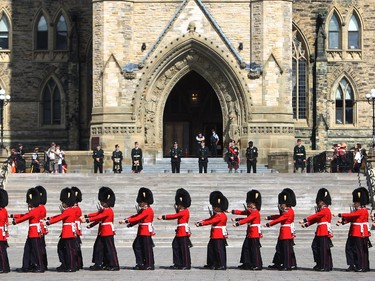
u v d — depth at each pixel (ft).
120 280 139.23
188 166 299.38
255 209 154.10
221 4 299.99
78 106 342.23
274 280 139.03
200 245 200.75
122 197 224.74
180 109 334.85
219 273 148.66
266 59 298.15
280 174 242.58
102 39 299.99
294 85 342.23
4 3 349.00
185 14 298.76
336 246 197.57
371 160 242.78
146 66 298.97
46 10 349.00
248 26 300.20
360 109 343.87
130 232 206.28
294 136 314.96
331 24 345.92
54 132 345.72
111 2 299.58
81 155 291.79
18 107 347.56
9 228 207.82
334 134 341.82
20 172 277.23
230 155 282.56
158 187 233.14
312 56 341.62
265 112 297.74
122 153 294.05
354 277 143.13
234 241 202.18
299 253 184.75
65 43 349.82
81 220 152.56
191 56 301.43
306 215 213.46
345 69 343.87
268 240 203.41
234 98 300.81
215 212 154.92
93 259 153.89
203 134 335.47
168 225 206.90
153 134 301.02
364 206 154.20
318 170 302.45
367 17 345.51
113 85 298.76
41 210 153.07
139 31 300.81
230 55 298.56
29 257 151.74
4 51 347.97
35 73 347.97
